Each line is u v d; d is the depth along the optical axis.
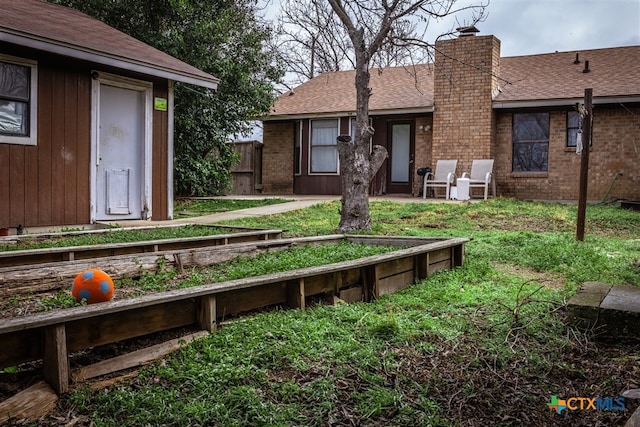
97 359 2.88
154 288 4.61
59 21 9.43
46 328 2.50
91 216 8.98
